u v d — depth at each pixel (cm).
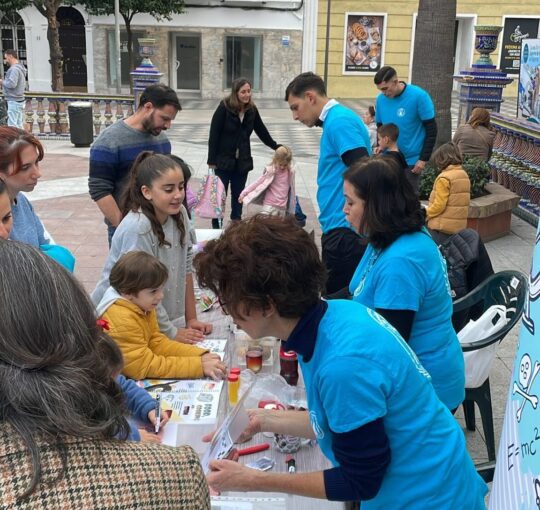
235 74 2330
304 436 191
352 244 369
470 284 353
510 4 2311
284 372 250
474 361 288
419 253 212
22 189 280
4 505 79
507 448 133
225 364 266
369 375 138
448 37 786
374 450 140
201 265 146
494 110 977
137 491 89
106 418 94
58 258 290
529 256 634
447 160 521
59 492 83
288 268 138
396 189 213
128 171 398
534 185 754
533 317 127
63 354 90
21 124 1260
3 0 1891
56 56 1925
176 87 2348
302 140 1452
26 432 84
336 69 2300
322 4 2234
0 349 87
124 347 249
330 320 146
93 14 2112
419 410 147
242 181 707
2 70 2367
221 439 174
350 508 192
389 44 2289
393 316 210
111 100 1302
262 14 2247
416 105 619
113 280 253
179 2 2064
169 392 243
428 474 148
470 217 656
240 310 145
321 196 381
